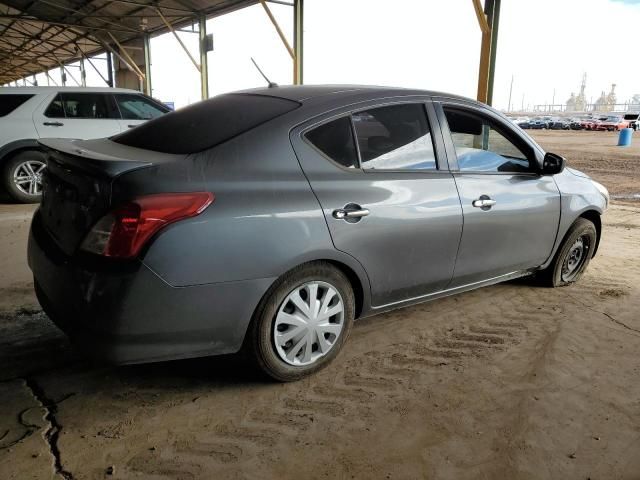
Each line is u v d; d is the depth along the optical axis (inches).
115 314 80.4
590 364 115.0
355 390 101.9
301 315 99.2
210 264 85.0
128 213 79.8
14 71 1664.6
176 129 106.8
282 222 91.5
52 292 88.4
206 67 700.0
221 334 90.2
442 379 107.0
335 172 101.0
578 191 153.3
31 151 273.0
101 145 108.2
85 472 77.4
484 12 365.1
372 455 83.4
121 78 956.0
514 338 127.0
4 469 77.1
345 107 106.1
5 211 253.6
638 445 87.8
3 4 769.6
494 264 133.5
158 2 653.9
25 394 97.2
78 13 757.9
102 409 93.4
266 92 116.8
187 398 97.5
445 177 118.6
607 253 205.9
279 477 77.9
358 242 102.0
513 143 138.8
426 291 121.1
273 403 96.6
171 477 77.0
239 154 92.4
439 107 122.0
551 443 87.7
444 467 81.3
